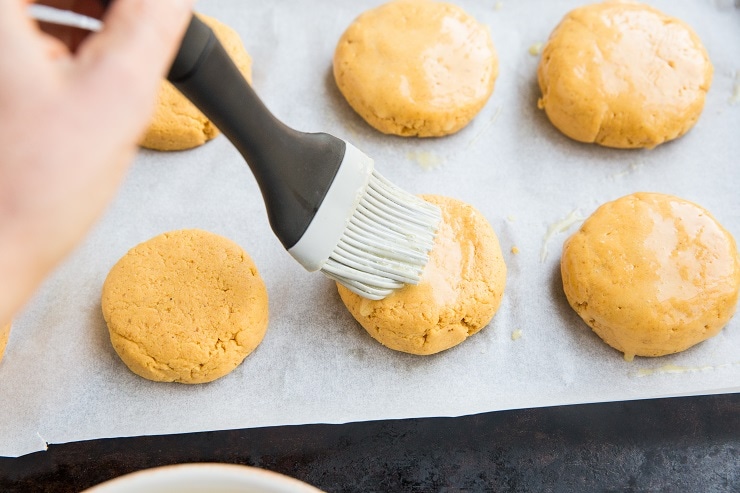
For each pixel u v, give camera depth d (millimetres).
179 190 441
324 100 467
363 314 398
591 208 444
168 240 413
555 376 404
